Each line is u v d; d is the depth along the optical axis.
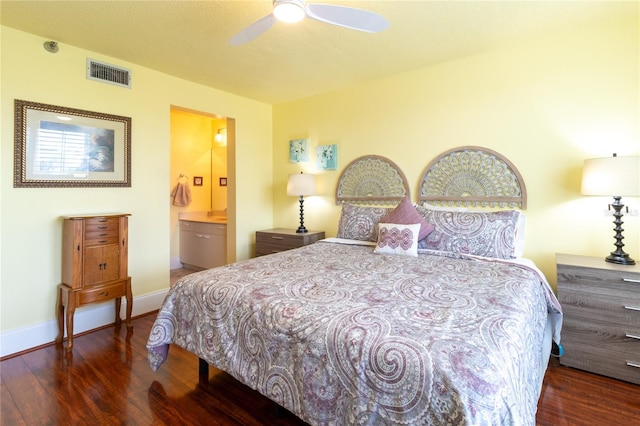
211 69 3.05
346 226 3.19
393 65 2.98
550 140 2.51
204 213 5.10
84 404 1.74
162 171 3.16
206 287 1.80
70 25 2.24
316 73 3.16
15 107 2.29
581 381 1.95
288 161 4.13
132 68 2.91
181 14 2.11
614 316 1.95
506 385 0.96
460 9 2.07
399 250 2.54
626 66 2.23
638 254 2.22
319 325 1.30
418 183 3.13
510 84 2.65
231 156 3.90
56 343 2.47
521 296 1.58
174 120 4.68
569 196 2.45
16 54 2.29
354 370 1.14
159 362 1.91
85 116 2.62
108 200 2.79
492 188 2.76
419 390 1.00
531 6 2.04
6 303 2.29
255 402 1.77
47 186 2.44
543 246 2.55
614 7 2.07
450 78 2.92
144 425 1.58
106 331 2.69
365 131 3.46
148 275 3.08
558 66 2.46
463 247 2.49
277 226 4.28
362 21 1.74
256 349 1.50
